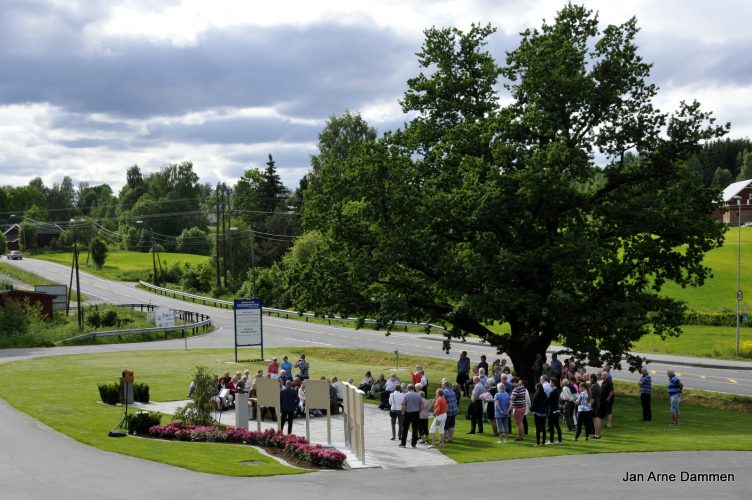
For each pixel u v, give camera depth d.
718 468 21.28
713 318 72.44
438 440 26.98
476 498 18.11
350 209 40.53
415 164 41.78
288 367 37.66
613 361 37.91
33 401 33.47
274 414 32.53
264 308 89.50
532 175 35.53
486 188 36.72
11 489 19.00
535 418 25.53
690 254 39.44
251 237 110.56
